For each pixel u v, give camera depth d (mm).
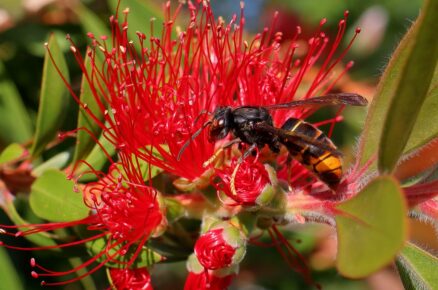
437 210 267
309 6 380
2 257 300
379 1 377
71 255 287
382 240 235
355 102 282
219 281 276
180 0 298
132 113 277
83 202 278
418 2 378
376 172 273
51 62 291
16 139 312
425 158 273
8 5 315
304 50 321
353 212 247
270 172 273
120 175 273
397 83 247
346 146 342
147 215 275
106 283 332
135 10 310
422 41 245
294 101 284
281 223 279
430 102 265
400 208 233
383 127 250
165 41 288
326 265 343
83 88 286
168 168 280
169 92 280
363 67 364
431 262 269
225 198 275
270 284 358
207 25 286
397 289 372
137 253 276
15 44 322
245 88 290
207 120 282
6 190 294
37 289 322
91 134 277
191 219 288
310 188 281
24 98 325
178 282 369
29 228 289
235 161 277
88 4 329
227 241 273
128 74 278
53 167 295
